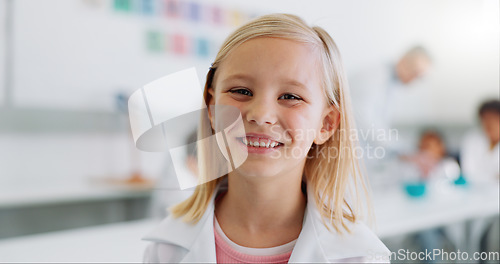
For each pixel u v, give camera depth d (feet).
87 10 6.47
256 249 1.48
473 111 9.98
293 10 7.36
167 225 1.68
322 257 1.46
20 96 6.02
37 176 6.13
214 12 7.50
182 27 7.28
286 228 1.51
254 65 1.29
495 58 9.84
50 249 2.53
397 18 9.75
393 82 5.33
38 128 6.10
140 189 5.56
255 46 1.31
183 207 1.73
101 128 6.56
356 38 8.74
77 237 2.79
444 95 10.59
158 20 7.07
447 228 3.41
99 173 6.48
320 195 1.58
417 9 10.16
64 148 6.31
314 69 1.38
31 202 5.16
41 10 6.13
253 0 7.41
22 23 6.00
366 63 8.77
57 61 6.27
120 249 2.51
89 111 6.48
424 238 3.31
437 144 6.34
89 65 6.52
